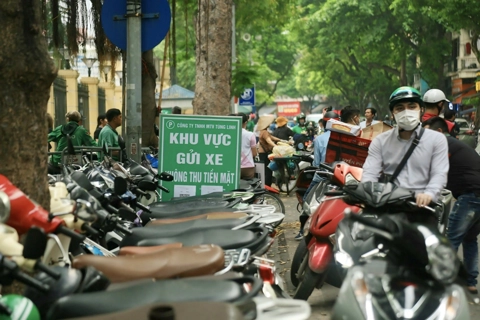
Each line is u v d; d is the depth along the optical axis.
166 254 3.95
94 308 3.20
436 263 3.86
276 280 4.66
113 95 26.64
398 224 4.09
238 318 3.00
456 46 53.38
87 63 16.61
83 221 4.26
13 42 4.27
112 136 10.45
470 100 34.66
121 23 8.34
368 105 70.00
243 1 25.42
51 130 12.42
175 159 8.23
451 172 6.83
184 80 48.34
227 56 14.09
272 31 51.06
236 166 8.19
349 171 6.20
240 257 4.36
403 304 3.99
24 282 3.16
